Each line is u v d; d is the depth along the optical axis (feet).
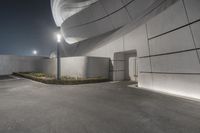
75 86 35.58
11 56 77.51
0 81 45.29
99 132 11.66
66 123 13.29
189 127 12.78
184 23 23.52
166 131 12.00
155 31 30.71
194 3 21.77
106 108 17.97
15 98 22.70
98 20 51.67
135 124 13.30
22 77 58.80
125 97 23.97
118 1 44.70
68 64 50.96
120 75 49.83
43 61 72.90
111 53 48.26
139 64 35.91
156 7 31.94
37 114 15.55
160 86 28.91
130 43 40.04
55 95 25.13
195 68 21.80
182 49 23.99
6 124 12.92
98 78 43.98
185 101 21.31
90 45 56.80
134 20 40.01
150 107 18.49
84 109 17.46
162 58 28.48
